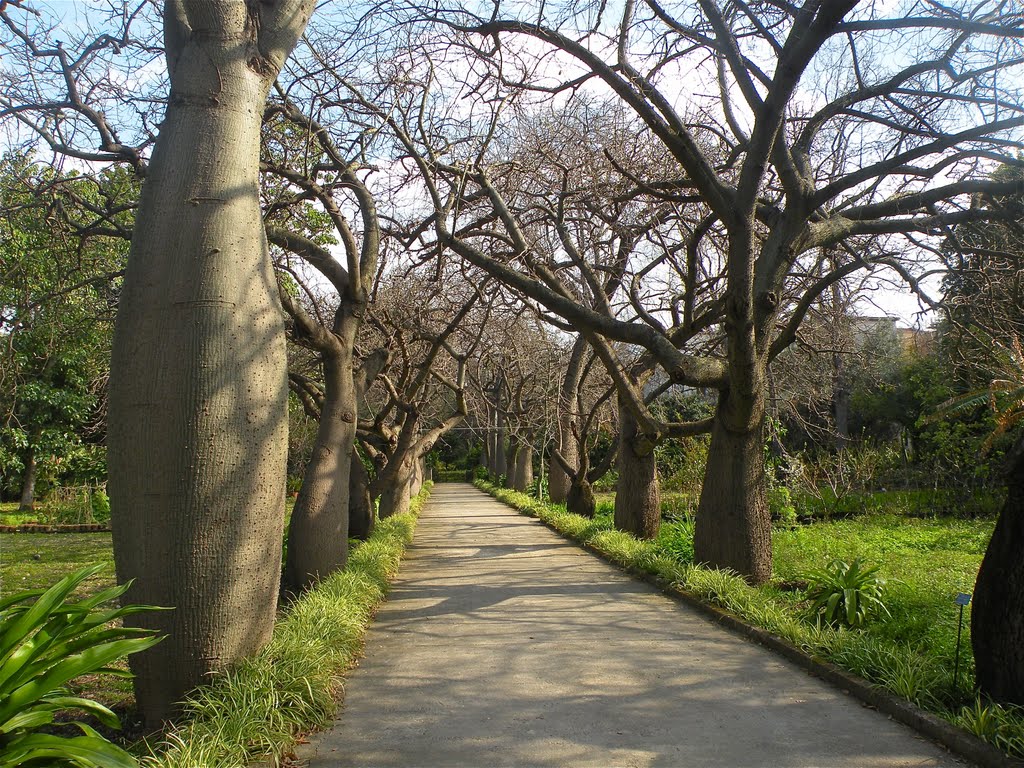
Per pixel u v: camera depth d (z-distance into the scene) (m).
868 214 9.41
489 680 5.77
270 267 5.49
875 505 18.88
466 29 8.98
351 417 9.70
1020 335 9.59
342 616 6.74
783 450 19.34
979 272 9.27
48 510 21.72
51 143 8.36
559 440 17.95
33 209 10.09
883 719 4.84
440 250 9.49
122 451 4.77
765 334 8.80
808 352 13.85
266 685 4.63
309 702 4.86
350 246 9.33
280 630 5.82
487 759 4.26
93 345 14.04
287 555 9.42
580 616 8.04
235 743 4.07
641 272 13.49
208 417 4.82
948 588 8.73
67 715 5.14
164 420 4.74
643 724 4.79
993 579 4.61
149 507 4.70
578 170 10.70
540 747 4.43
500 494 30.86
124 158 8.52
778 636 6.62
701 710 5.04
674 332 12.36
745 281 8.05
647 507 13.87
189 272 4.93
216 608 4.80
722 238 11.80
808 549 12.09
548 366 16.30
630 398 11.02
